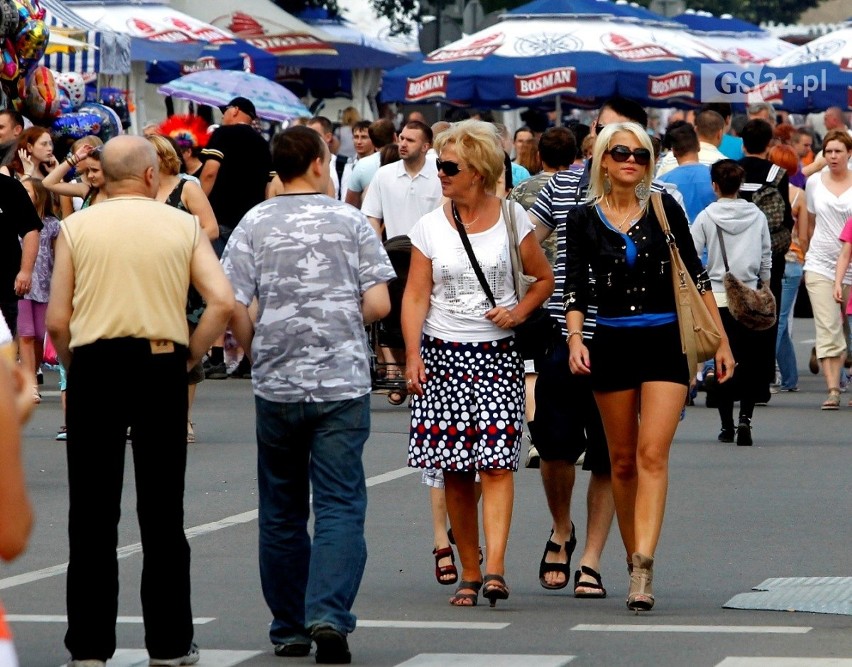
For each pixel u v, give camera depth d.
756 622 23.66
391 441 43.72
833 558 28.47
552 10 81.75
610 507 26.30
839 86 74.56
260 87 77.25
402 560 28.86
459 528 25.39
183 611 21.22
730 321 43.41
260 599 25.69
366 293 22.12
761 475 38.09
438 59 79.38
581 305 24.70
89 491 20.95
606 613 24.55
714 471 38.72
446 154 24.83
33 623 23.97
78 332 20.98
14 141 47.91
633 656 21.55
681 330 24.33
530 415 39.06
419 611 24.81
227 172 57.12
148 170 21.56
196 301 40.72
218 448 42.47
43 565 28.47
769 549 29.38
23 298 47.69
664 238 24.44
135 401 20.95
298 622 22.08
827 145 52.03
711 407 51.91
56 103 56.97
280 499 22.20
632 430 24.88
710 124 51.19
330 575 21.36
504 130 41.56
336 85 107.88
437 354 25.05
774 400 54.00
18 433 11.56
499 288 24.95
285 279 21.88
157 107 100.31
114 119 59.16
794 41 134.62
